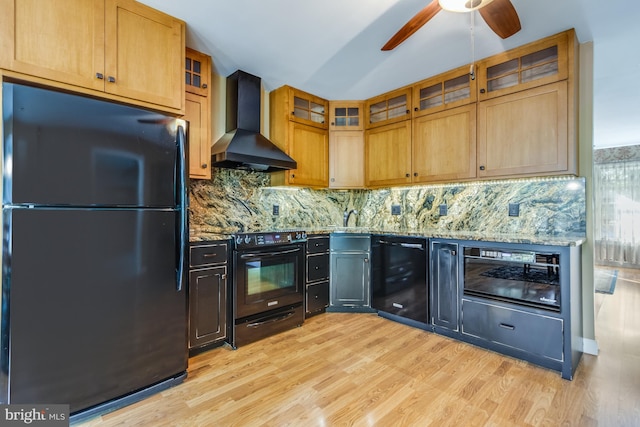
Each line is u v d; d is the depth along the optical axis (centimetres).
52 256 148
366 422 156
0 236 139
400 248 293
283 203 348
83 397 157
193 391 184
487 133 258
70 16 162
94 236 159
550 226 254
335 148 355
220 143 277
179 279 190
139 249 173
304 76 294
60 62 158
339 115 362
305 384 191
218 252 241
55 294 149
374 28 216
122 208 167
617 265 591
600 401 172
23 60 148
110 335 165
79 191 154
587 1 186
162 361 184
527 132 238
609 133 503
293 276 288
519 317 218
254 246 258
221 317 242
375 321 301
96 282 160
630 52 250
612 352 234
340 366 213
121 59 179
